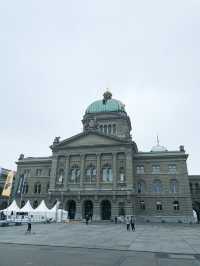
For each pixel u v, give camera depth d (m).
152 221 66.25
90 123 78.56
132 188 64.62
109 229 39.97
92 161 71.31
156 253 17.88
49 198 70.19
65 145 75.06
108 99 92.69
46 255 16.08
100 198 66.25
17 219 50.41
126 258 15.59
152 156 72.31
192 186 81.19
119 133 82.56
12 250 17.95
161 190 68.81
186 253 17.95
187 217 64.38
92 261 14.28
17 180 83.06
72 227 42.78
